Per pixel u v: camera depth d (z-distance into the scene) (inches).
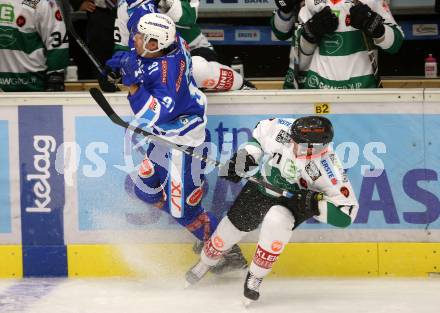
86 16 746.2
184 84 509.4
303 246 550.3
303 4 606.2
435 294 502.9
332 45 574.9
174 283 540.1
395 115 542.6
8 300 500.4
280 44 763.4
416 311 468.1
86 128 549.6
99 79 558.9
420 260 546.9
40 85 633.0
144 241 555.8
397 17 758.5
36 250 556.1
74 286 532.7
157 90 496.1
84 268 556.1
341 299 496.7
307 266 551.2
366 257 548.7
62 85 620.7
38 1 610.2
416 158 544.4
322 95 542.6
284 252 551.2
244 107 547.5
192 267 523.8
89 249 554.9
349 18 567.8
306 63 596.1
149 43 496.1
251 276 482.3
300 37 581.3
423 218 545.6
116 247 555.2
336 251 549.6
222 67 556.7
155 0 559.5
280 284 536.1
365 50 575.5
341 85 577.3
